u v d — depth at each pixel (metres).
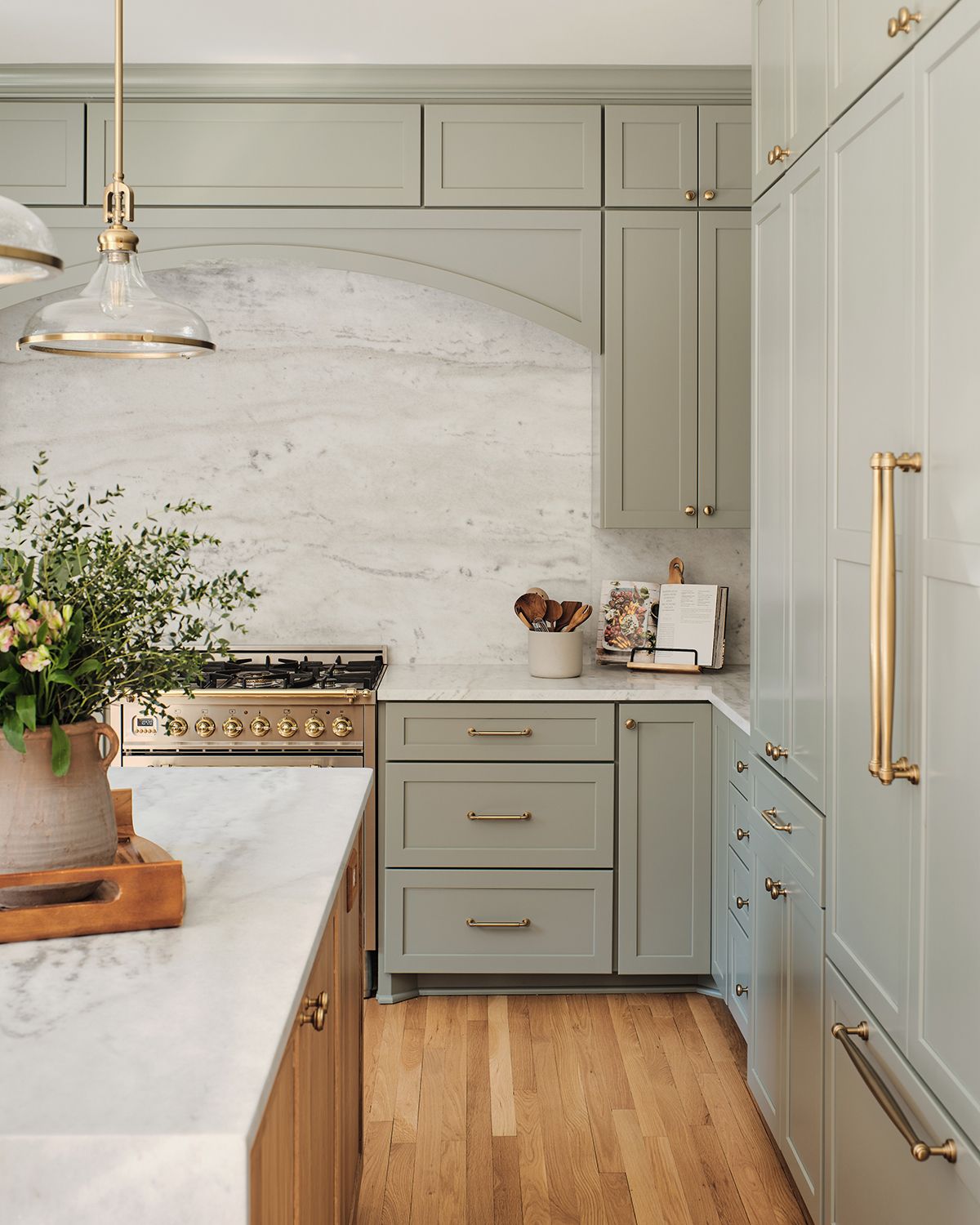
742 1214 2.33
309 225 3.38
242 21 3.01
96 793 1.43
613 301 3.41
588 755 3.32
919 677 1.51
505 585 3.85
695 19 3.02
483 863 3.34
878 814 1.71
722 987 3.19
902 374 1.56
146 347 1.89
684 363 3.44
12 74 3.30
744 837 2.78
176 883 1.42
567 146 3.39
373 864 3.35
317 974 1.61
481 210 3.38
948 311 1.40
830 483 1.92
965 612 1.36
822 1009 2.03
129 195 1.74
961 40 1.35
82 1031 1.13
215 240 3.38
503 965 3.36
